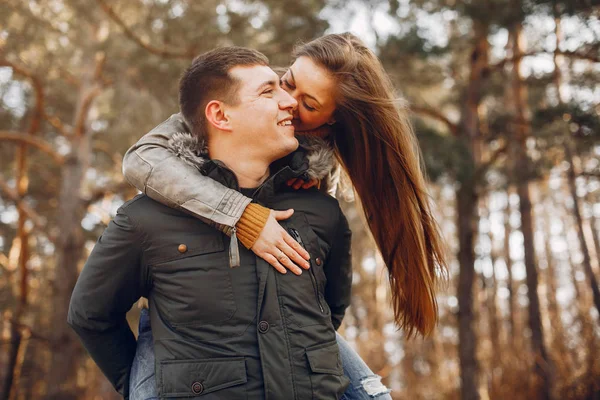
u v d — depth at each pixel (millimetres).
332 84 2086
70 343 11062
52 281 11852
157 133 1960
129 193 12836
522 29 10195
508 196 21250
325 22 9023
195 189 1787
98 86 12211
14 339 11898
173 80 9773
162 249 1794
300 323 1762
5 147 13859
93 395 14617
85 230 13125
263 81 1890
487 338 16828
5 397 12117
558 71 10953
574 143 9555
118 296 1875
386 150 2252
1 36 10109
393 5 9164
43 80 11531
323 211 2018
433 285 2393
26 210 11352
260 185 1903
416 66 10172
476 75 11211
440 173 9062
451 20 10125
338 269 2217
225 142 1905
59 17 10586
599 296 12273
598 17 8703
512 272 20625
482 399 10727
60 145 16312
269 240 1783
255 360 1693
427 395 16188
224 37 8891
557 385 11492
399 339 18516
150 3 9273
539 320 12617
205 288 1740
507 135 10719
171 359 1716
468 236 11039
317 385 1718
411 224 2320
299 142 2074
